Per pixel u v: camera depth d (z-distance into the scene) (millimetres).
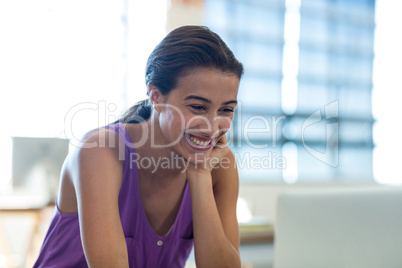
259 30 4320
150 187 1191
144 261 1214
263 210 4141
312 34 4547
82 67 3732
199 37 1004
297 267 1096
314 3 4547
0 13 3568
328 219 1041
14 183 2809
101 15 3793
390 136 4879
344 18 4691
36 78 3631
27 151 2826
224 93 1002
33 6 3627
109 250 1003
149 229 1190
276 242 1156
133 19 3896
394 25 4934
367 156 4754
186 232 1257
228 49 1021
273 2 4367
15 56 3592
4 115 3559
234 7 4227
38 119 3623
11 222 3504
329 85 4613
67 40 3697
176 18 4027
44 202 2828
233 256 1187
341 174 4602
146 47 3932
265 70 4336
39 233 2887
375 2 4840
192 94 998
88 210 1029
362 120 4766
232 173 1324
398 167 4859
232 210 1302
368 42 4809
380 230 955
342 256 1004
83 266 1205
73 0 3709
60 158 2871
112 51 3822
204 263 1157
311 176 4434
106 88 3797
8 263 3381
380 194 975
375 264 953
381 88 4895
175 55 1005
